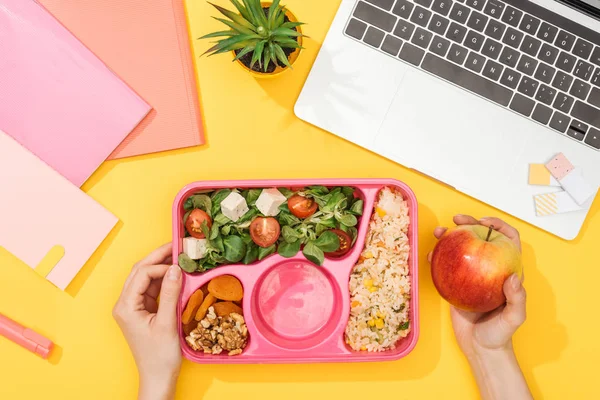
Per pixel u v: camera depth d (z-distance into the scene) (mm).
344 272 853
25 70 875
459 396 938
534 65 882
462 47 879
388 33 879
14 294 918
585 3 876
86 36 889
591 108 888
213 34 787
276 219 854
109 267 922
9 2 869
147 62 898
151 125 905
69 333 920
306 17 926
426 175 896
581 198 896
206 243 828
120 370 924
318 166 933
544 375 943
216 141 927
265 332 867
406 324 863
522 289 779
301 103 890
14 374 919
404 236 857
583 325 945
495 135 893
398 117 890
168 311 811
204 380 927
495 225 886
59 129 887
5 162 881
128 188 922
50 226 897
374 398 938
